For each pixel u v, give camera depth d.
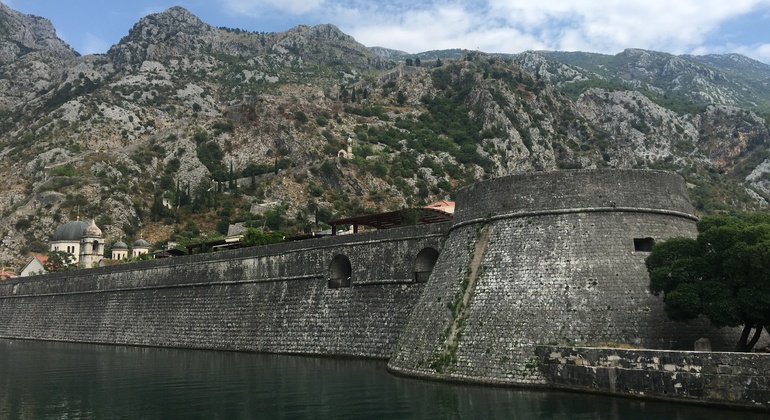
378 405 31.55
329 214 173.12
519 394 32.16
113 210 179.50
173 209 187.75
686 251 33.16
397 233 51.91
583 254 36.38
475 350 36.03
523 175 39.97
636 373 29.56
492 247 39.38
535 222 38.50
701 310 31.38
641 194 38.41
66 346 74.62
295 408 32.16
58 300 87.69
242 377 43.34
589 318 34.28
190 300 68.44
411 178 198.62
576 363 31.95
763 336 36.84
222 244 93.25
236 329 62.38
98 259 154.25
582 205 37.78
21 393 39.81
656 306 34.25
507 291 36.97
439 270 42.50
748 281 30.58
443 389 34.69
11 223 173.00
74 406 35.03
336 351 52.91
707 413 26.36
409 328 41.94
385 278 51.78
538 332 34.66
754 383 26.00
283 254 60.72
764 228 31.61
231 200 190.12
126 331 74.69
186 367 49.94
